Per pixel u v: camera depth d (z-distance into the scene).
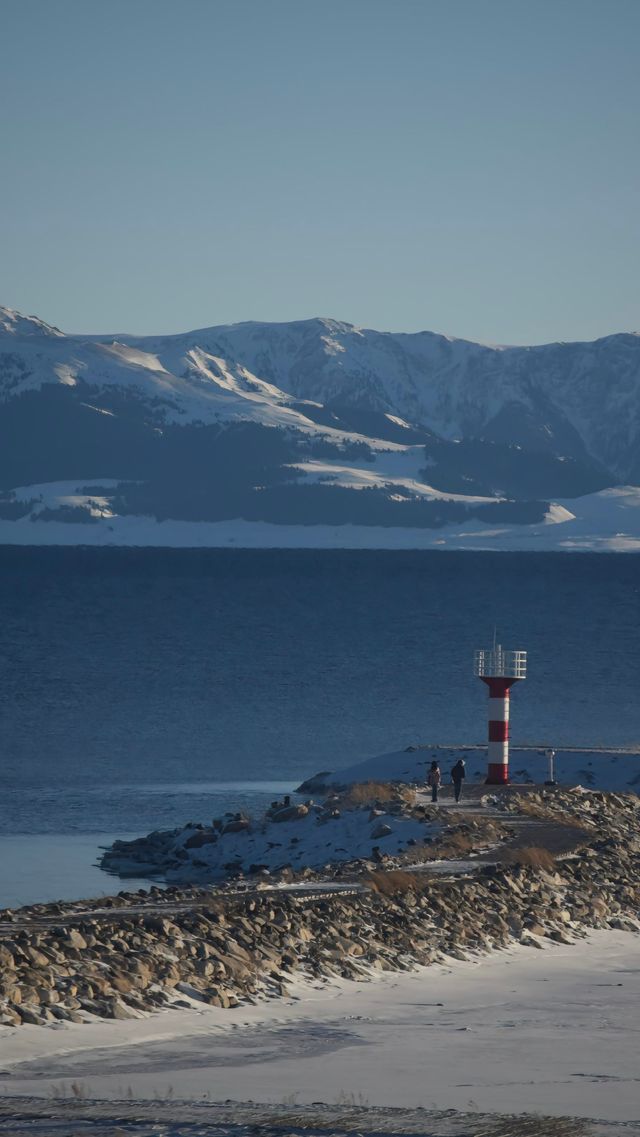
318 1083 50.06
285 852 134.62
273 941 75.94
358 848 129.38
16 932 73.38
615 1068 53.75
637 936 91.75
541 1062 54.62
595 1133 42.47
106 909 87.31
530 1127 43.00
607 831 135.12
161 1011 61.72
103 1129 41.72
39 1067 51.53
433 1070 52.84
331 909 84.50
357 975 72.81
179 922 77.25
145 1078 50.09
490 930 87.12
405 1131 42.19
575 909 95.94
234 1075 51.03
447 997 69.06
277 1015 62.97
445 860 113.25
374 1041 58.12
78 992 61.88
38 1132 41.38
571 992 71.25
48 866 131.75
